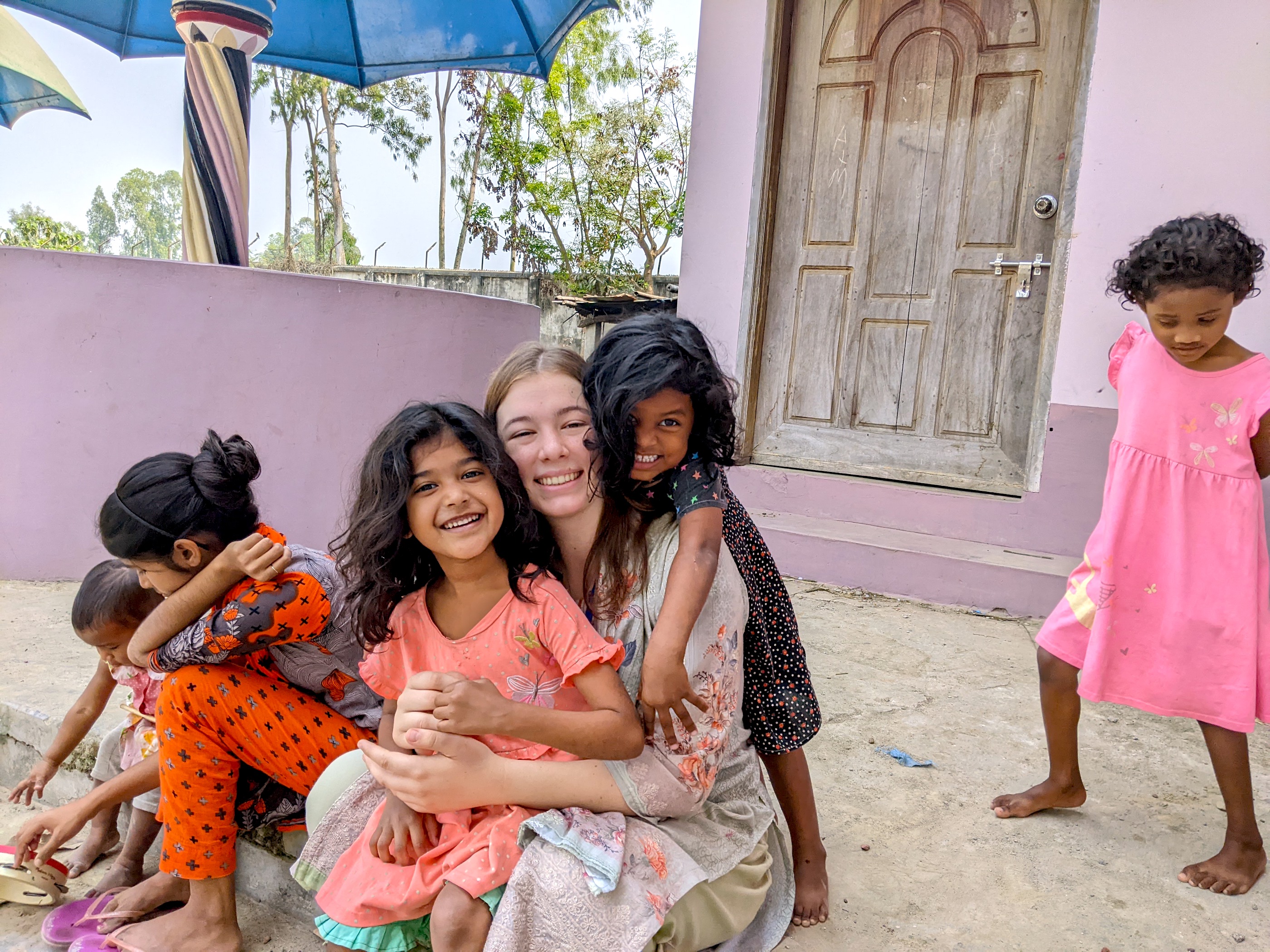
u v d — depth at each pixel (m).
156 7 5.61
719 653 1.41
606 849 1.28
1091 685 1.91
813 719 1.69
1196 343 1.77
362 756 1.54
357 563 1.43
